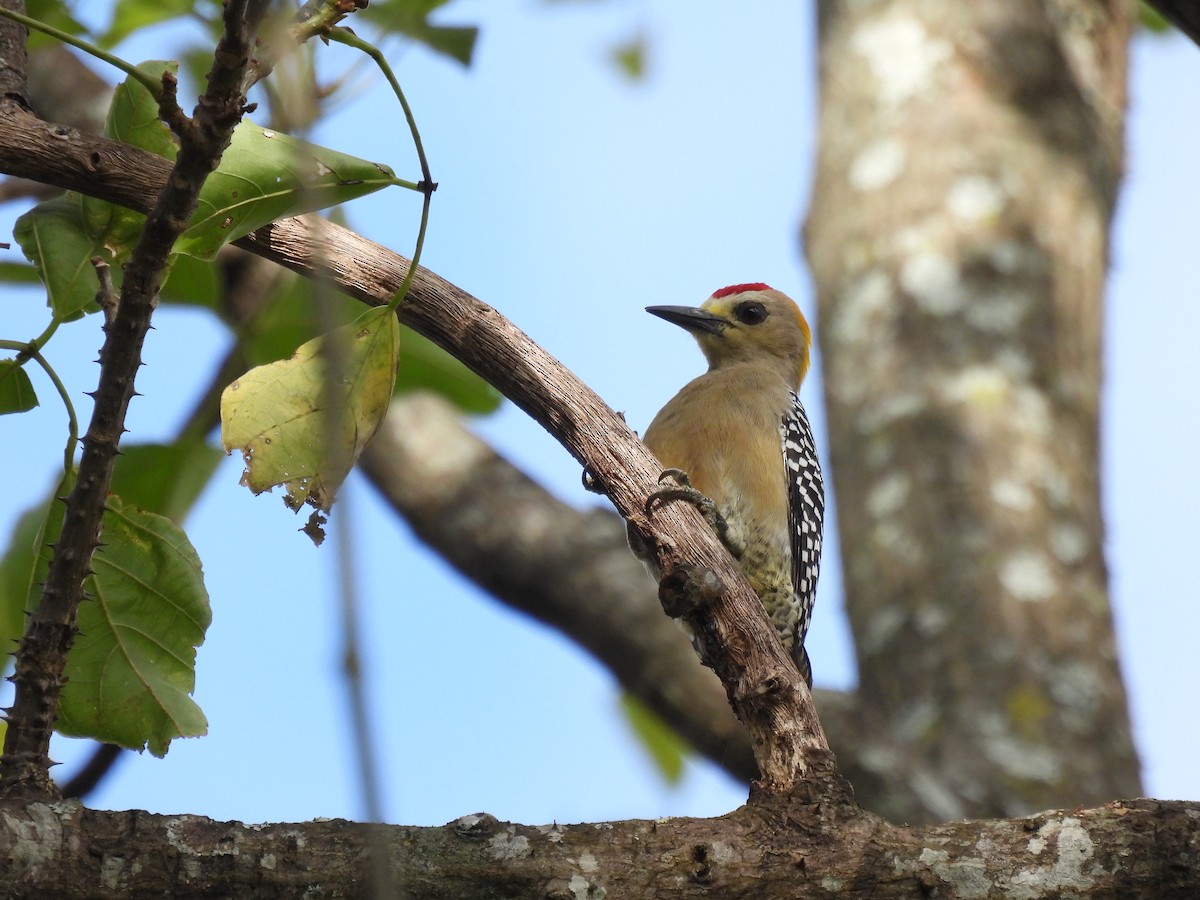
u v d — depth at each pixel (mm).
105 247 7477
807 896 6707
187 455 8734
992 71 16109
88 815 6551
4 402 7480
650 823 6906
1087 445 14953
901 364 15008
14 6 7758
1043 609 13727
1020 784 12867
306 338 9414
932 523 14219
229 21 5949
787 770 7164
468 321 7926
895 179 15734
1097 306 15766
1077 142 16125
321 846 6633
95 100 13461
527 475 13461
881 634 14078
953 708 13391
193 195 6281
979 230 15344
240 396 7031
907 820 12031
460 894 6637
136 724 7613
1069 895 6668
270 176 6934
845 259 15727
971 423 14531
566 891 6641
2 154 7141
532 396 8000
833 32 16922
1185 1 8523
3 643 7996
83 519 6730
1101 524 14703
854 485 14867
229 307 9938
